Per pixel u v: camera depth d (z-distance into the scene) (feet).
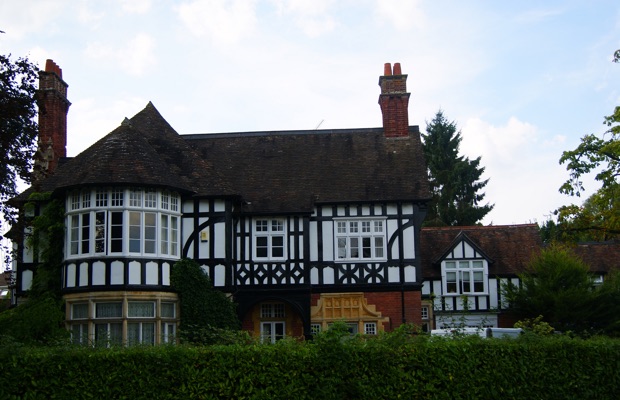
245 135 93.09
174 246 73.51
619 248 116.16
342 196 81.66
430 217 159.12
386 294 79.30
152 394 39.09
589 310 95.50
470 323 103.30
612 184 73.97
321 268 79.97
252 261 78.89
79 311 69.51
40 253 73.46
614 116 72.90
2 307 88.43
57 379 38.99
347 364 40.11
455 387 40.22
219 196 76.23
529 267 103.50
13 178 55.88
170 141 82.64
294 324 80.23
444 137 166.71
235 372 39.58
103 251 69.10
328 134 91.97
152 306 70.08
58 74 86.99
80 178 70.23
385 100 91.35
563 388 41.16
